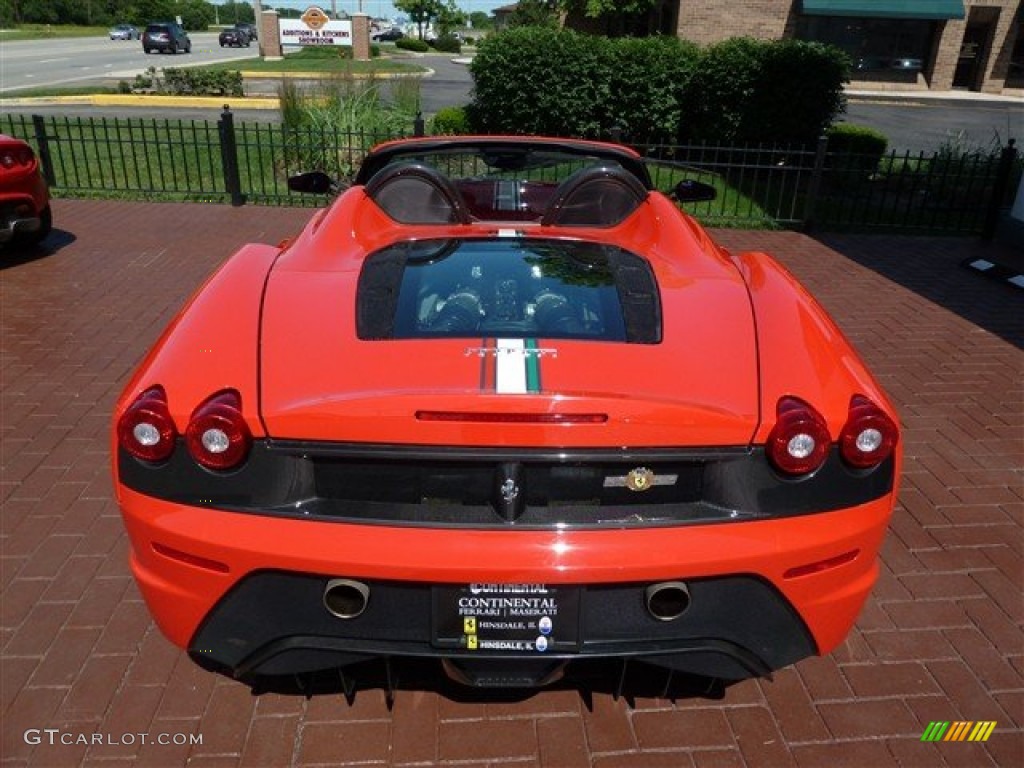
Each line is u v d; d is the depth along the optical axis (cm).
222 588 191
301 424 184
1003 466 382
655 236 283
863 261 766
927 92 2812
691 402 188
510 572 183
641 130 1234
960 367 504
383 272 241
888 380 482
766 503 190
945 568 303
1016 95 2867
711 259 263
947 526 331
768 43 1170
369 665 244
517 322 217
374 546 184
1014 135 1791
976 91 2903
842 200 948
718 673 205
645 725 229
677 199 417
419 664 246
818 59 1137
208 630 198
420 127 911
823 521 192
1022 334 567
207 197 943
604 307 225
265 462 188
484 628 192
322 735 224
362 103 1141
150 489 192
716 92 1176
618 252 266
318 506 189
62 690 238
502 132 1261
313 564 183
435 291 231
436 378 190
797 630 200
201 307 220
